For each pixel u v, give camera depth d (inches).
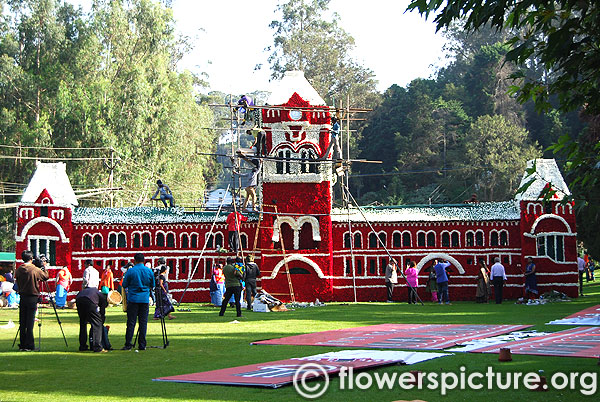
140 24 3174.2
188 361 652.1
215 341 823.1
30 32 3083.2
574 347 668.7
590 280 2768.2
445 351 668.7
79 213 1863.9
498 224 1841.8
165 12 3272.6
